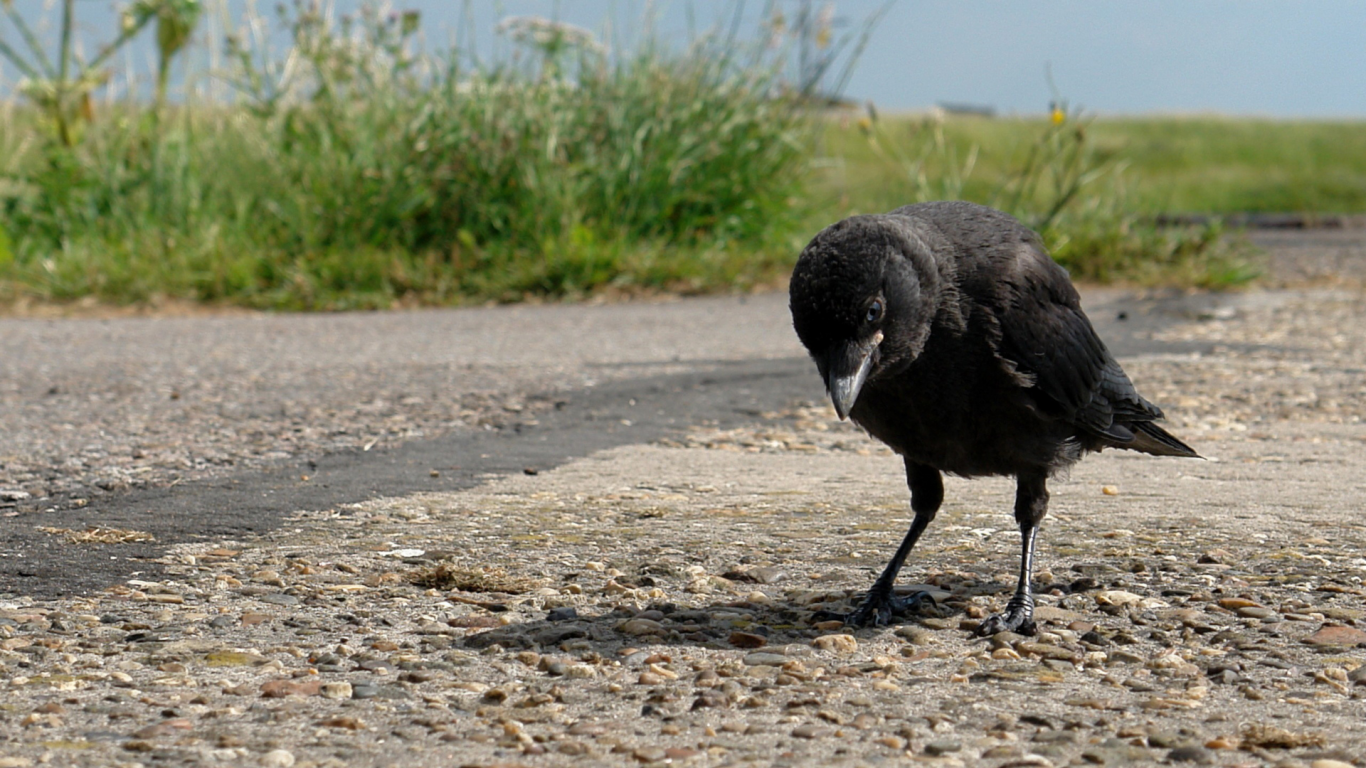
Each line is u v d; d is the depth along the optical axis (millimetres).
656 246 15023
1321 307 12930
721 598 4285
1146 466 6422
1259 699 3273
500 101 15484
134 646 3674
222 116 16297
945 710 3221
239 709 3188
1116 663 3619
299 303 13641
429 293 13984
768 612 4156
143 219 15156
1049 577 4484
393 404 7977
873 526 5250
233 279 13922
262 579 4387
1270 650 3658
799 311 3627
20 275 14195
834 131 27156
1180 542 4859
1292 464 6348
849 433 7375
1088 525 5195
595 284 14305
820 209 16719
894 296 3605
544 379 8898
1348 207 33750
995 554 4836
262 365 9578
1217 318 12250
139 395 8258
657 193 15477
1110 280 15328
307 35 15750
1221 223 16453
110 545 4797
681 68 16188
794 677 3488
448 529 5117
